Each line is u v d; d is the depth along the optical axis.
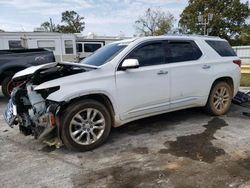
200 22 46.12
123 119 4.49
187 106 5.26
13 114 4.51
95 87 4.10
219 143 4.26
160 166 3.57
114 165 3.65
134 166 3.60
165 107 4.91
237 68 5.93
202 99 5.41
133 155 3.94
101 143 4.30
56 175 3.45
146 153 3.99
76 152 4.12
